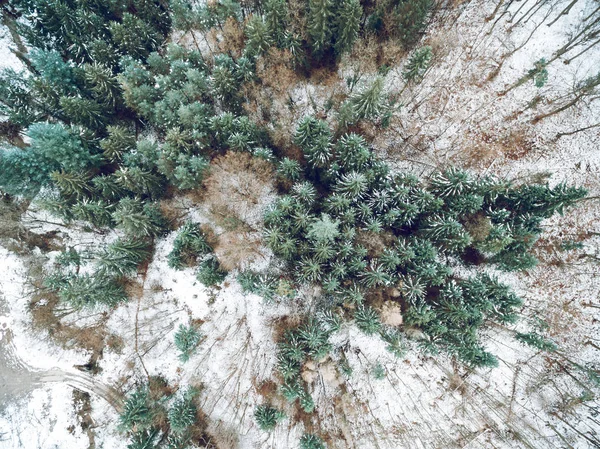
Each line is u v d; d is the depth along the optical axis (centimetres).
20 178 2877
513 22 3372
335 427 3164
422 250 2702
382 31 3019
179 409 3120
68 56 3359
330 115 3353
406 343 3067
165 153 2847
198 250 3128
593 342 3175
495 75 3366
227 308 3344
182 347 3142
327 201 2853
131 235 3159
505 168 3319
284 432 3189
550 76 3331
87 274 3067
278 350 3134
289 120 3231
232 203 3067
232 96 3056
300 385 3005
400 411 3173
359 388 3194
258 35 2816
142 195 3161
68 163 2773
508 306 2736
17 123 3150
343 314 2941
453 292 2680
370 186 2847
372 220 2734
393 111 3209
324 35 2886
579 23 3288
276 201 3022
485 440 3128
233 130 2903
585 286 3212
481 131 3366
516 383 3158
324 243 2681
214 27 3219
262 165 2866
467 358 2719
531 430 3117
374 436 3159
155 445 3127
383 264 2730
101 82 2945
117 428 3088
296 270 3014
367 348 3188
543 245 3266
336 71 3275
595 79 3164
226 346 3306
